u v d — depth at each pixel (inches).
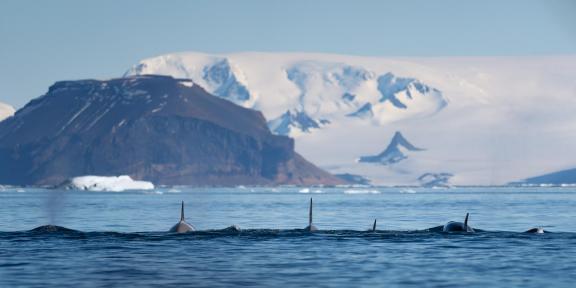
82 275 7352.4
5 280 7037.4
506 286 6776.6
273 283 6943.9
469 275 7347.4
